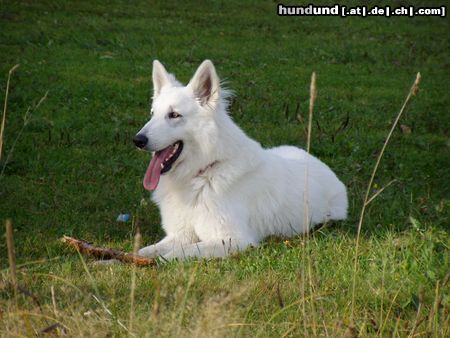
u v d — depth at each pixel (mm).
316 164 8648
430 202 8805
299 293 5703
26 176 9516
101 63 16375
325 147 11461
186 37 19766
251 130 12297
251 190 7488
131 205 8641
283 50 19359
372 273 6227
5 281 5578
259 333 4770
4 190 8891
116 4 23578
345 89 15930
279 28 22172
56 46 17625
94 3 23344
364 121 13328
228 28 21547
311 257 6578
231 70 16766
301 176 8172
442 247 6879
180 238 7348
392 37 21859
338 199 8609
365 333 4918
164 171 7254
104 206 8602
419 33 22562
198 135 7207
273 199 7680
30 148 10648
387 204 8805
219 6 24734
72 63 16141
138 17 22016
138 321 4711
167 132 7105
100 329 4758
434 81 17266
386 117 13734
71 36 18641
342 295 5773
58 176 9602
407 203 8773
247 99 14398
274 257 6801
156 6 23891
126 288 5777
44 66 15594
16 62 15648
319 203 8219
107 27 20031
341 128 12609
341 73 17500
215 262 6578
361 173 10375
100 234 7559
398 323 5137
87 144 11164
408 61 19203
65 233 7453
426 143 12008
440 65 18984
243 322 4742
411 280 6078
